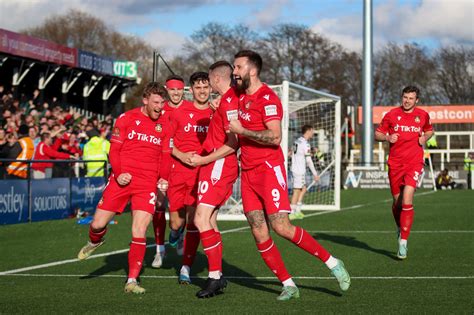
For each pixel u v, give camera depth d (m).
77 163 16.23
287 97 16.38
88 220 14.43
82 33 62.47
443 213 16.89
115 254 9.89
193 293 6.85
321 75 54.19
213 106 8.32
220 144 6.91
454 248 10.31
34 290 7.04
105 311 5.96
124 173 7.11
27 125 18.55
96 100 34.31
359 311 5.87
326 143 21.48
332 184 21.53
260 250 6.49
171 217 8.54
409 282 7.36
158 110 7.18
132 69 34.22
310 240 6.46
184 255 7.52
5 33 25.73
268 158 6.42
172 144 7.51
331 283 7.31
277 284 7.32
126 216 16.41
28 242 11.36
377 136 9.92
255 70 6.39
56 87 31.16
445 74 59.41
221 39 56.00
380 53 60.16
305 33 54.44
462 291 6.80
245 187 6.54
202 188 6.81
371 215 16.66
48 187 15.22
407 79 59.44
